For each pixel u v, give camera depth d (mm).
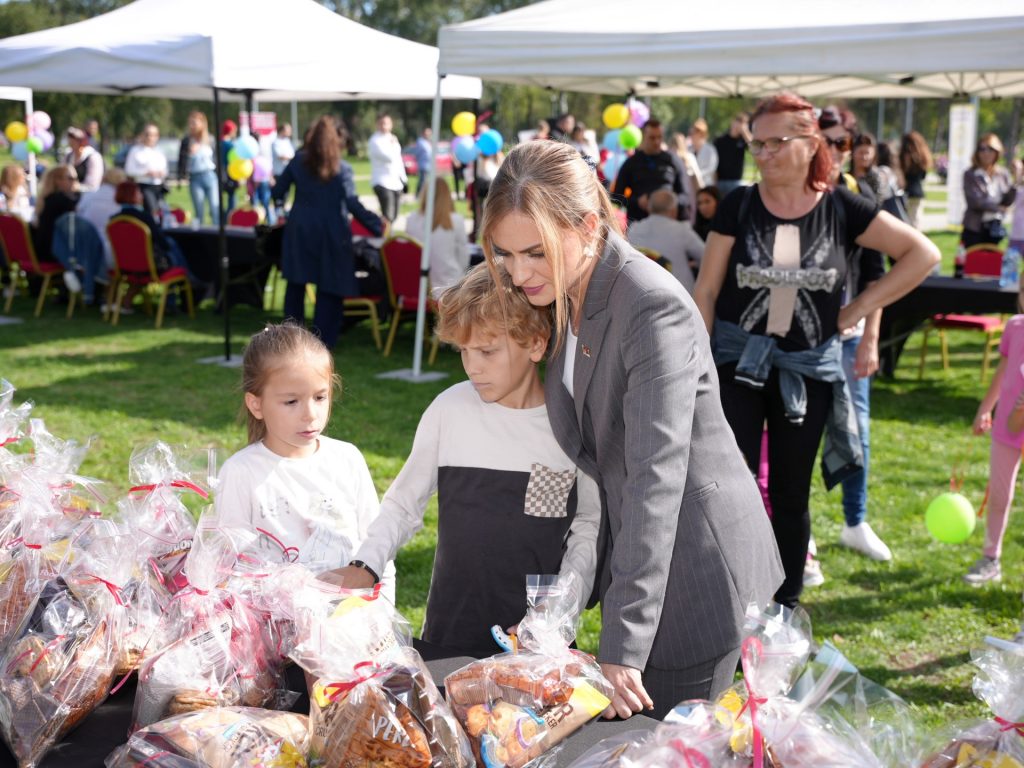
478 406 1898
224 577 1557
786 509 2963
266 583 1563
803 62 4586
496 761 1312
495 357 1787
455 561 1933
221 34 6500
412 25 55469
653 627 1501
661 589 1511
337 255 7188
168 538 1750
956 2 4648
